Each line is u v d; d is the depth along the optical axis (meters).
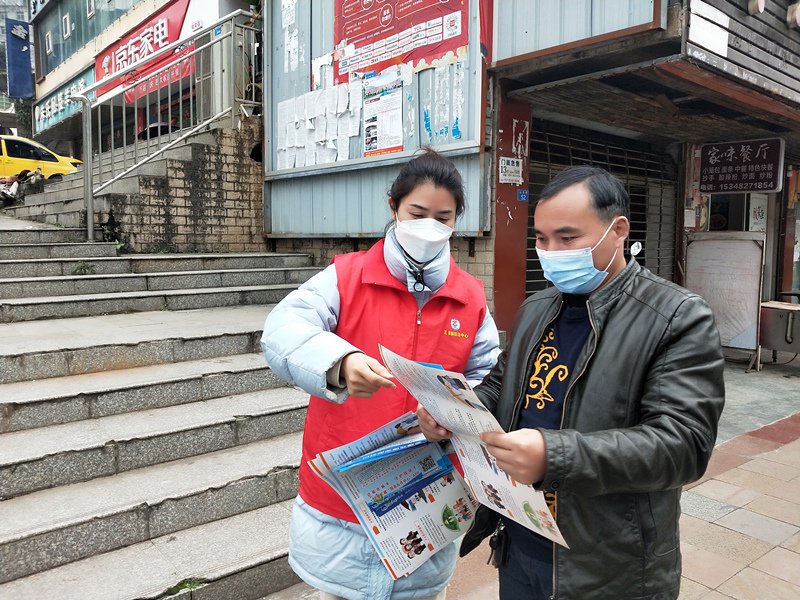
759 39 4.53
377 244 1.72
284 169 7.08
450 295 1.65
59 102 15.39
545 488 1.11
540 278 6.23
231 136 7.15
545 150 6.17
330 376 1.41
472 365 1.80
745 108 5.24
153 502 2.62
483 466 1.31
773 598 2.58
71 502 2.60
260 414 3.38
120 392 3.31
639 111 5.78
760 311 6.63
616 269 1.39
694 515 3.36
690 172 7.85
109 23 12.16
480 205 5.11
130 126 11.55
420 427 1.47
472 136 5.05
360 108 6.04
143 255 6.05
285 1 6.89
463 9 5.00
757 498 3.57
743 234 6.69
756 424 4.93
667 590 1.33
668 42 4.04
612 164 6.97
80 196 7.09
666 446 1.15
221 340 4.13
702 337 1.24
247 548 2.57
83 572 2.36
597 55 4.33
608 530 1.29
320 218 6.78
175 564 2.44
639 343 1.28
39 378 3.47
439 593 1.72
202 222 6.93
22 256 5.42
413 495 1.55
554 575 1.31
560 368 1.43
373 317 1.62
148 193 6.45
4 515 2.47
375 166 5.93
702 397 1.21
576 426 1.32
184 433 3.11
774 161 7.02
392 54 5.64
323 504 1.61
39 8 15.81
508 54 4.81
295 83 6.85
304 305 1.59
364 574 1.58
